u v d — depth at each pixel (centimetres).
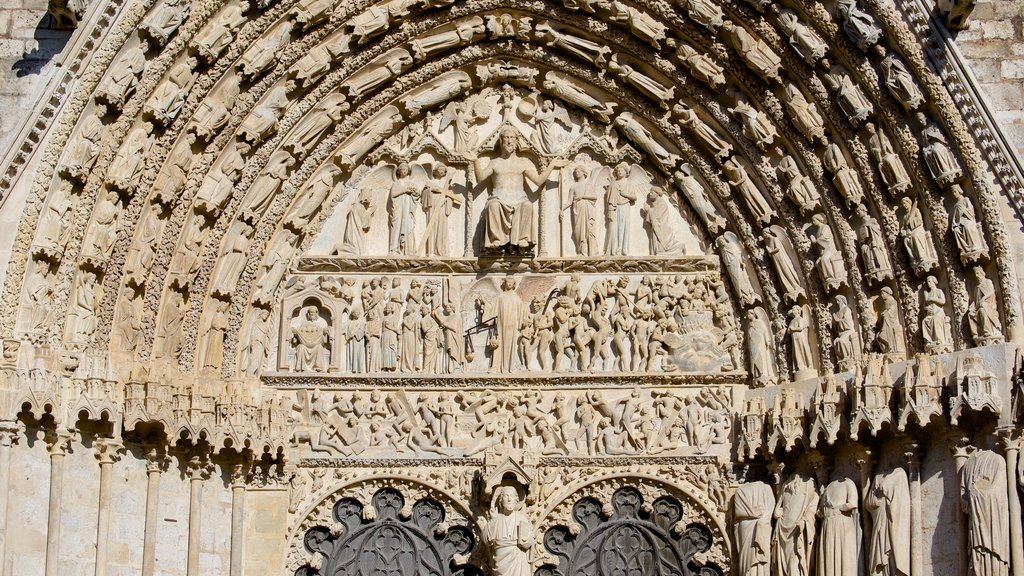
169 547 2648
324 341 2869
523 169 2927
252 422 2747
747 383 2880
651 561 2838
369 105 2909
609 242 2936
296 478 2816
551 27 2923
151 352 2661
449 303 2900
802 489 2738
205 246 2745
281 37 2761
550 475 2845
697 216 2950
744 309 2892
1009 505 2483
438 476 2836
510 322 2891
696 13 2817
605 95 2964
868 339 2730
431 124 2961
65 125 2530
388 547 2830
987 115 2625
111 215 2588
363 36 2833
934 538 2577
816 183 2809
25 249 2494
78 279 2561
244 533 2762
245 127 2766
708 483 2841
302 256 2889
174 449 2673
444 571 2822
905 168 2708
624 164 2964
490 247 2877
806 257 2820
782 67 2802
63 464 2498
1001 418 2517
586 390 2883
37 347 2486
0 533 2388
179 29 2641
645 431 2853
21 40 2548
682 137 2925
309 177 2888
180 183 2688
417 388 2867
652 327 2902
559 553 2841
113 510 2573
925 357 2603
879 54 2702
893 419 2625
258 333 2828
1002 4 2677
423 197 2945
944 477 2584
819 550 2678
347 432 2834
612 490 2858
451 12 2894
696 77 2873
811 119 2781
